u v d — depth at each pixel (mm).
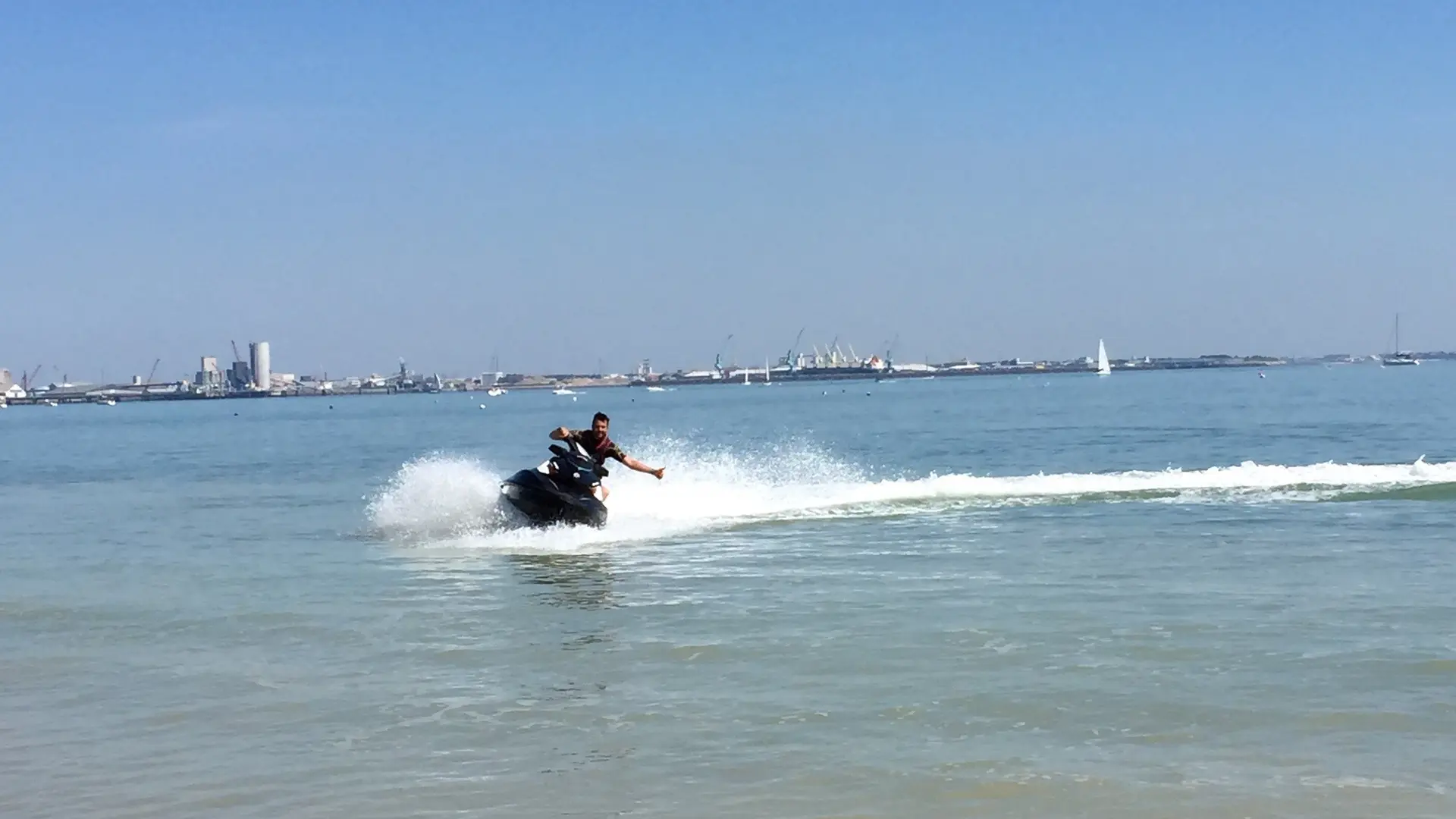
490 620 14125
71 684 11664
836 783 8547
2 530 24703
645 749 9336
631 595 15438
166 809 8414
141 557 20188
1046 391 158875
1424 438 43656
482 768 9031
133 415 198625
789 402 147875
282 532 23203
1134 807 8031
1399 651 11516
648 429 76438
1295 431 48906
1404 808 7910
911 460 38906
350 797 8539
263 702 10883
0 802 8625
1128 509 22281
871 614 13766
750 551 18812
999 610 13773
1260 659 11359
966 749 9148
